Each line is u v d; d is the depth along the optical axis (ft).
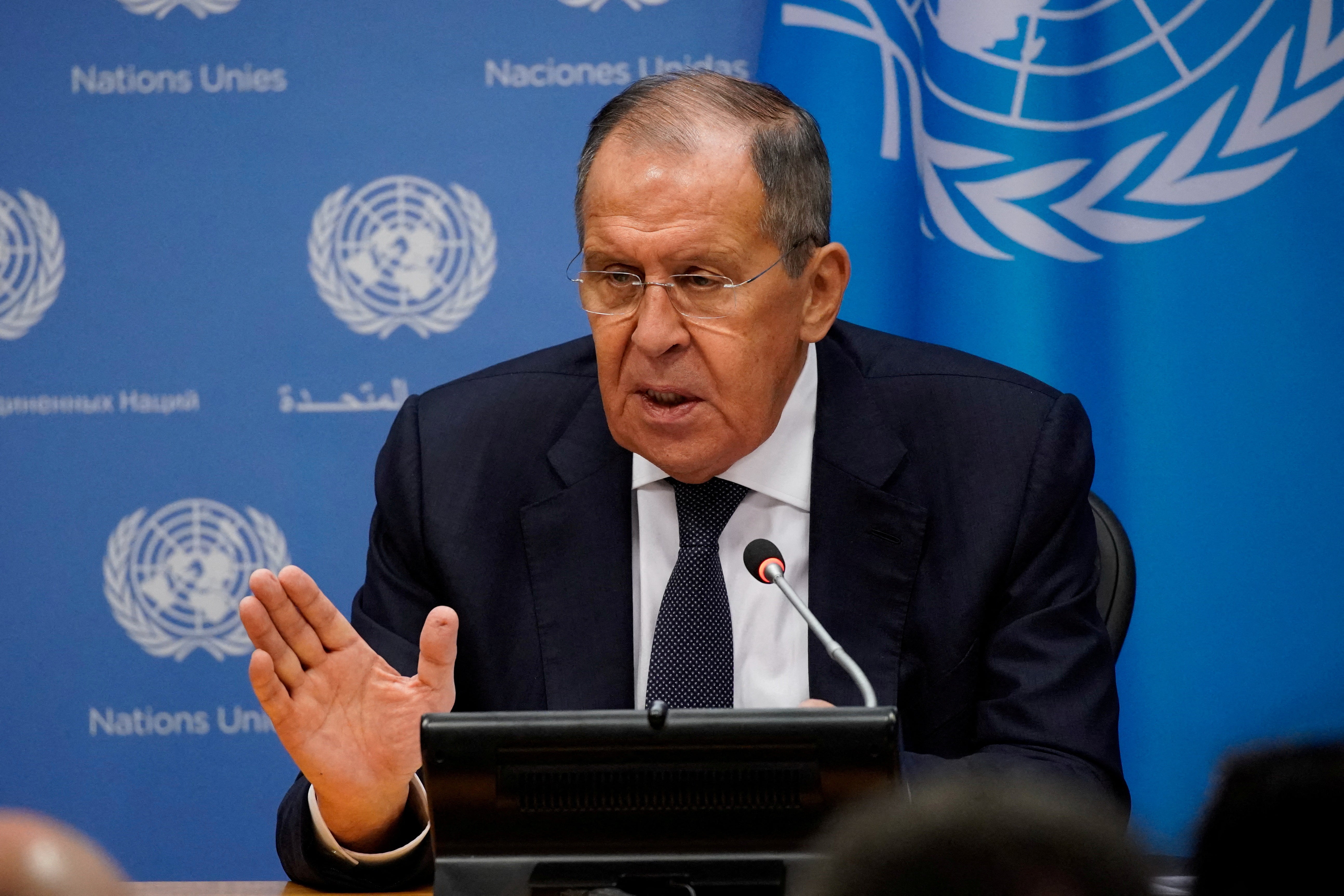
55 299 31.55
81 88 31.45
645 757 11.34
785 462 19.98
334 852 15.56
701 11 31.17
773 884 11.20
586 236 17.94
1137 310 28.94
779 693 19.06
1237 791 5.04
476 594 19.85
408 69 31.42
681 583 19.25
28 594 31.60
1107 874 4.83
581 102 31.35
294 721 15.06
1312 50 28.53
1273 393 28.60
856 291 28.12
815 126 18.70
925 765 16.84
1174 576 28.91
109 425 31.63
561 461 20.49
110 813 31.58
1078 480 20.25
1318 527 28.37
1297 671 28.37
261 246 31.58
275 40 31.40
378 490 21.25
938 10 29.27
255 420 31.65
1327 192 28.50
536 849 11.64
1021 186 28.94
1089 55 28.96
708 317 17.54
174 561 31.65
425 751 11.45
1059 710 18.22
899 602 19.45
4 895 4.70
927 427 20.53
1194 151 28.81
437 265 31.63
